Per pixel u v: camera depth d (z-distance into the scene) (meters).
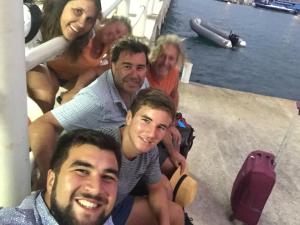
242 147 2.42
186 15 18.41
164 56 1.61
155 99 0.95
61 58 1.21
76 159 0.64
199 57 11.65
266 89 10.42
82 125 1.04
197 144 2.32
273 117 2.99
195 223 1.65
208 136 2.46
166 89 1.71
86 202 0.63
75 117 1.02
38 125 0.97
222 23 18.83
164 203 1.13
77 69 1.28
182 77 3.29
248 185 1.62
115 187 0.66
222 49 12.72
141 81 1.19
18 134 0.70
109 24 1.45
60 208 0.64
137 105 0.97
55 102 1.29
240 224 1.72
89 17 1.05
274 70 11.98
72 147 0.65
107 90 1.11
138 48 1.15
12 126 0.69
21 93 0.68
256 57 12.89
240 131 2.64
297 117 3.08
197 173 2.03
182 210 1.23
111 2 1.66
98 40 1.41
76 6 1.02
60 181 0.64
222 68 11.26
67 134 0.68
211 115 2.79
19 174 0.74
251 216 1.67
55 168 0.66
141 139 0.96
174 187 1.32
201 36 13.20
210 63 11.41
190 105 2.88
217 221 1.71
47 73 1.15
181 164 1.39
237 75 10.97
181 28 14.52
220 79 10.50
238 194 1.68
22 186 0.76
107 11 1.50
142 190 1.18
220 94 3.22
